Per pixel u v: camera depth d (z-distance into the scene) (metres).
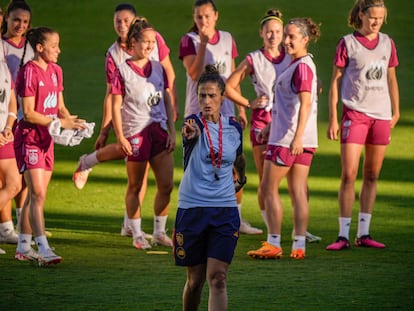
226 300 18.84
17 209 29.22
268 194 27.06
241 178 20.06
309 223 32.66
